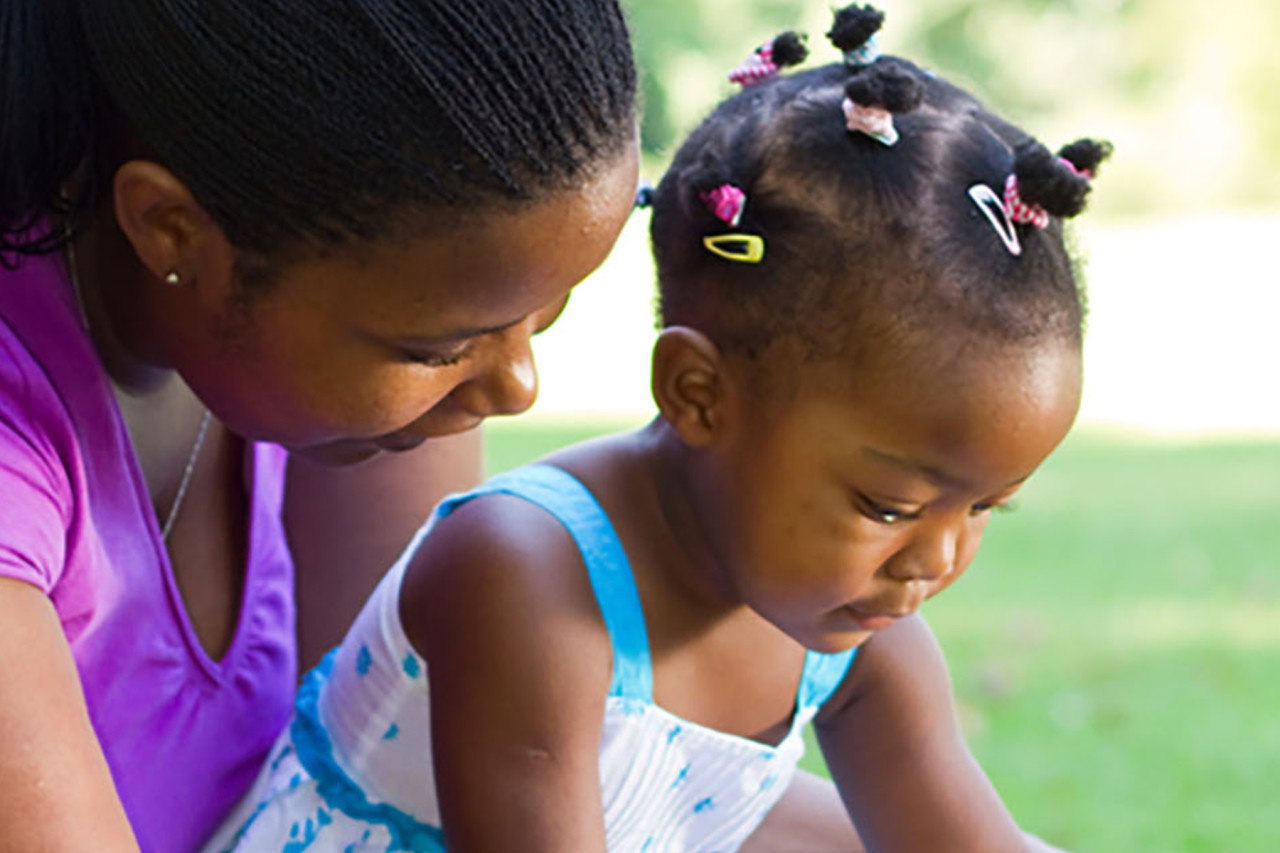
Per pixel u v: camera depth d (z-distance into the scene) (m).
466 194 1.47
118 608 1.78
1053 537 7.03
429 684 1.94
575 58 1.49
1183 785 4.18
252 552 2.04
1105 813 4.00
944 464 1.81
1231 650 5.31
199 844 2.01
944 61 21.27
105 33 1.52
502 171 1.47
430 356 1.57
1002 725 4.63
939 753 2.16
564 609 1.90
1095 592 6.11
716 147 1.97
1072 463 8.98
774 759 2.08
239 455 2.03
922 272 1.81
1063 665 5.16
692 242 1.95
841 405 1.82
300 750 2.09
